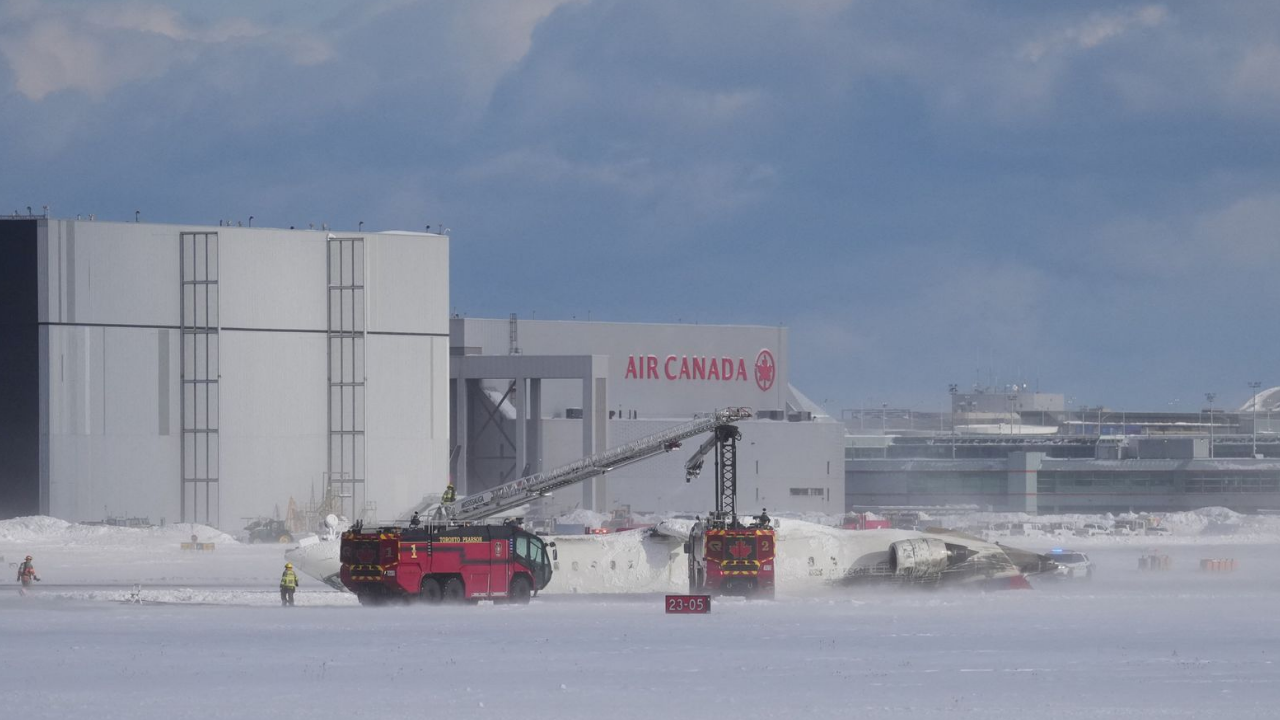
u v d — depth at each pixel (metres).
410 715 139.50
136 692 153.38
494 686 157.25
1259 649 191.62
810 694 152.12
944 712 141.00
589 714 140.12
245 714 140.25
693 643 195.50
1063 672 168.50
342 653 184.75
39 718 138.50
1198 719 138.00
